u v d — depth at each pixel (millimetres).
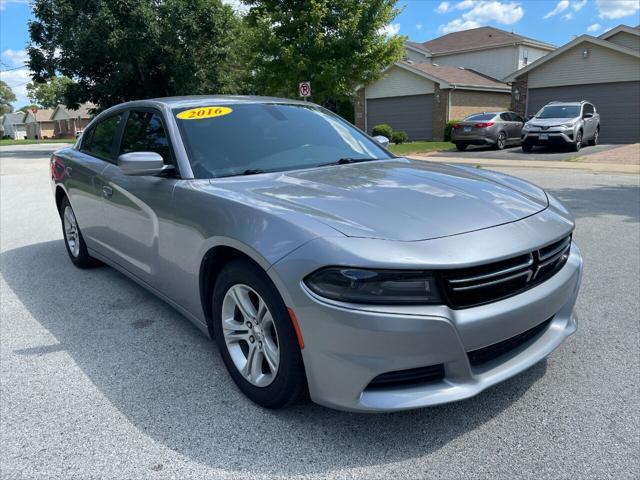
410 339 2061
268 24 17578
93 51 24172
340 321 2084
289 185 2838
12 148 38594
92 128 4707
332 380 2178
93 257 4848
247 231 2420
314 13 16984
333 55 18016
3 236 6766
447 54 36688
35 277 4922
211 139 3314
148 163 2988
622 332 3398
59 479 2174
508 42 33938
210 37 26031
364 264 2061
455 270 2109
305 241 2199
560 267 2646
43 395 2830
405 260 2068
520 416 2520
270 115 3730
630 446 2279
